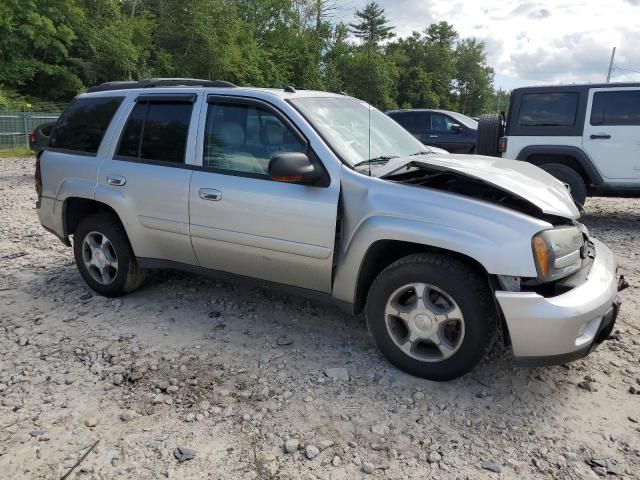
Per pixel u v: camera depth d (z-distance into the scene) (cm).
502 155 850
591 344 307
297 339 391
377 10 8019
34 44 2956
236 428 289
